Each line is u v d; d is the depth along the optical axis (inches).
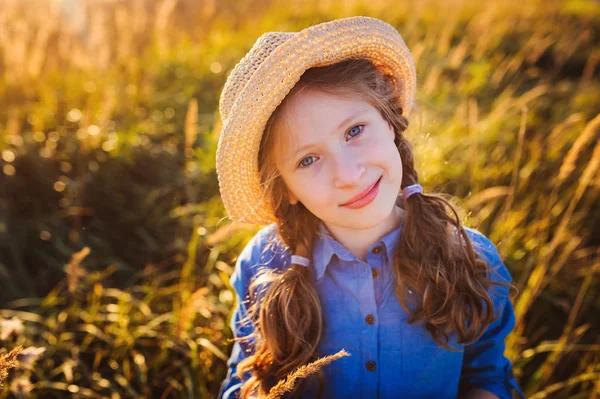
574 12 311.0
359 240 63.7
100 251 138.6
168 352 103.0
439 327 63.0
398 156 57.6
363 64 57.6
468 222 79.2
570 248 110.5
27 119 179.3
